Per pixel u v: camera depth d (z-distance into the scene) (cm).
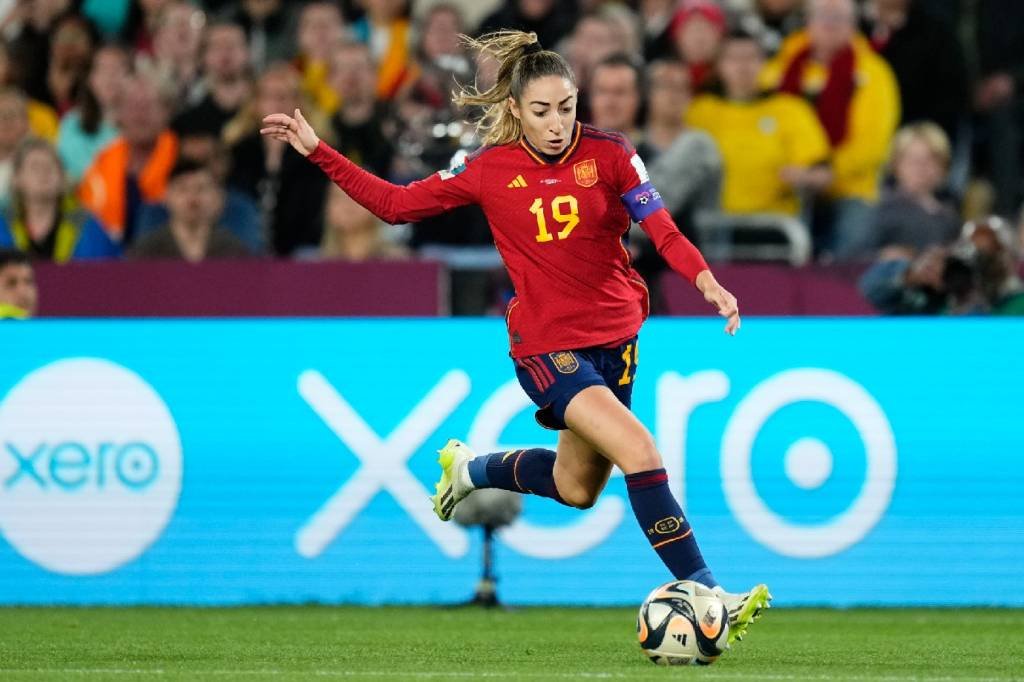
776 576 2369
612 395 1574
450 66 3403
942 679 1516
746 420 2377
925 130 3303
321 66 3744
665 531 1562
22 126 3556
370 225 3159
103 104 3566
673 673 1535
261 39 3947
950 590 2370
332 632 2045
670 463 2375
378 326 2412
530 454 1767
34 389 2427
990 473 2370
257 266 2884
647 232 1562
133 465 2422
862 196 3422
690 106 3388
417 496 2397
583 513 2389
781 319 2384
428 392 2403
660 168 3120
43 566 2416
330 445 2409
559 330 1588
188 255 3136
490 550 2355
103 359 2425
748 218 3212
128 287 2889
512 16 3650
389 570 2395
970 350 2378
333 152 1622
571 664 1642
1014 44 3891
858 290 2858
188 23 3909
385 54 3825
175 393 2425
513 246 1596
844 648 1855
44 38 3859
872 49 3609
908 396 2380
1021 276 2905
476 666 1625
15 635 2003
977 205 3612
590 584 2384
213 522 2412
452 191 1608
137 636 1989
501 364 2395
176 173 3206
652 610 1583
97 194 3491
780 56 3675
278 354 2419
